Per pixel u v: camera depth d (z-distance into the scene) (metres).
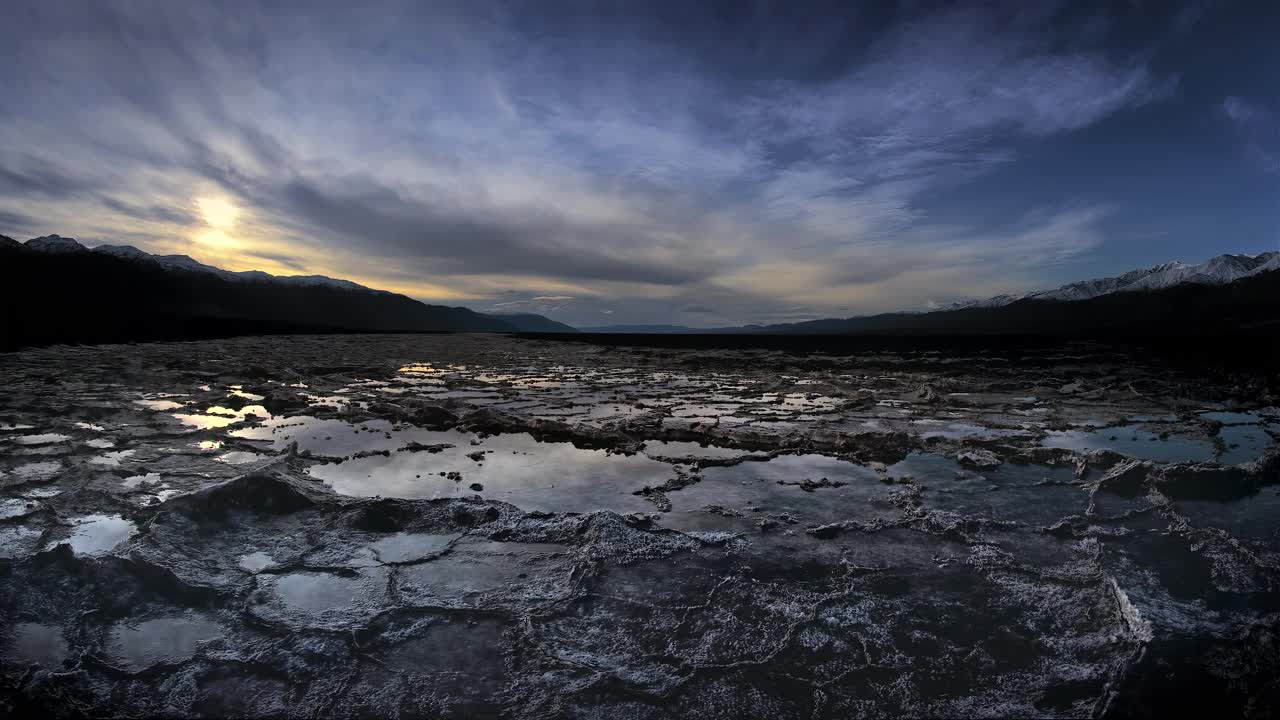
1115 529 5.35
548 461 7.80
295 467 7.14
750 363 23.05
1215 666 3.26
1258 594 4.14
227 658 3.47
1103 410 11.77
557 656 3.48
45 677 3.19
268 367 19.19
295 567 4.61
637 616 3.90
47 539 5.00
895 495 6.33
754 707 3.07
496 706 3.09
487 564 4.66
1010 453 8.04
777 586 4.29
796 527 5.43
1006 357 21.95
